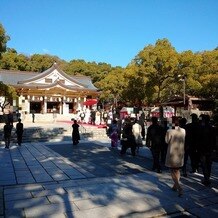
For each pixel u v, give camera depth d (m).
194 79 32.19
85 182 8.26
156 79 29.84
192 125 8.73
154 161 9.64
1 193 7.16
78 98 40.06
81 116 30.44
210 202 6.60
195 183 8.12
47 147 15.60
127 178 8.76
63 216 5.70
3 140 17.94
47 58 58.84
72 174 9.23
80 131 22.55
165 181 8.40
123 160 11.79
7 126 14.95
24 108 36.59
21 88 35.91
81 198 6.79
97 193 7.19
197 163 9.27
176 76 29.78
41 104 38.22
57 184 8.03
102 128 24.22
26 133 20.05
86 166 10.52
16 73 41.56
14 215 5.74
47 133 20.72
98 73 58.56
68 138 19.95
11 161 11.40
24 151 14.07
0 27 18.48
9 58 49.03
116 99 44.19
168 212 5.98
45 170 9.80
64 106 39.00
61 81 39.88
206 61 33.47
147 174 9.30
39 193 7.16
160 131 9.54
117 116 23.50
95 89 42.09
